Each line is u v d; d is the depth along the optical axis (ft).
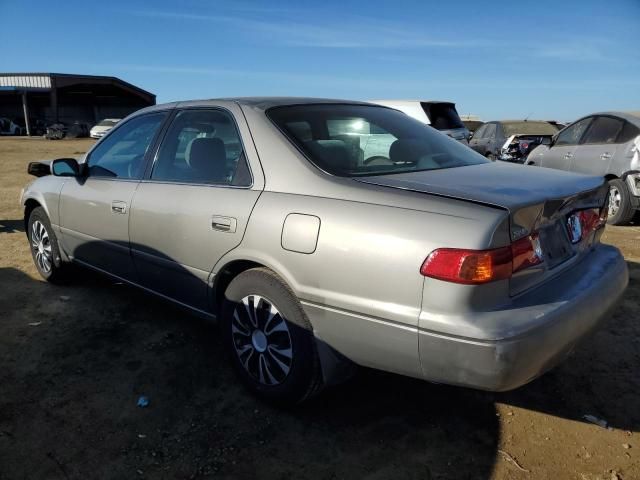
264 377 9.43
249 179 9.46
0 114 160.56
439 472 7.98
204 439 8.69
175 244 10.51
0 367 10.87
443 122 45.01
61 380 10.40
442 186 7.97
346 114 10.80
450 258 6.98
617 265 9.37
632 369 10.87
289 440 8.68
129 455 8.31
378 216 7.70
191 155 10.73
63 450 8.41
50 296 14.70
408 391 10.09
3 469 7.97
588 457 8.30
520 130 50.60
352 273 7.78
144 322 13.01
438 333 7.09
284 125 9.71
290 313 8.68
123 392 10.01
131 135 12.62
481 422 9.18
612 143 25.30
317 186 8.58
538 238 7.80
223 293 10.23
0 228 23.58
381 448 8.50
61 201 13.98
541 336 7.07
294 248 8.41
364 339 7.84
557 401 9.81
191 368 10.87
